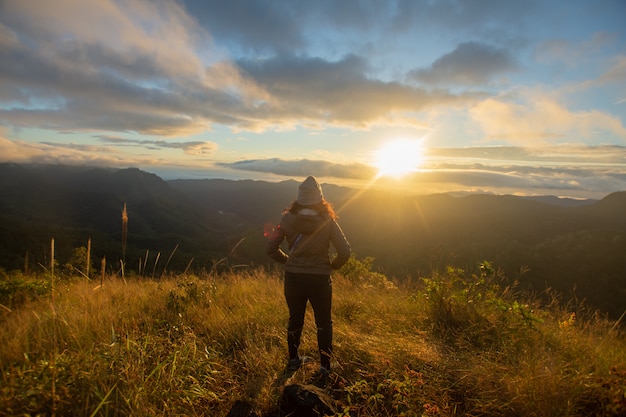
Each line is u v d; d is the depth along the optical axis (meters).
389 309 4.95
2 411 2.08
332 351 3.27
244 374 3.19
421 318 4.45
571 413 2.39
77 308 4.53
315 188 3.30
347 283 7.07
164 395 2.53
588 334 4.08
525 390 2.57
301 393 2.68
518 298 4.97
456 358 3.25
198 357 3.17
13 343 3.19
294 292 3.23
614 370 2.69
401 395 2.56
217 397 2.73
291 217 3.29
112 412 2.30
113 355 2.74
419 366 3.10
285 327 4.09
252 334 3.92
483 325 4.05
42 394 2.21
